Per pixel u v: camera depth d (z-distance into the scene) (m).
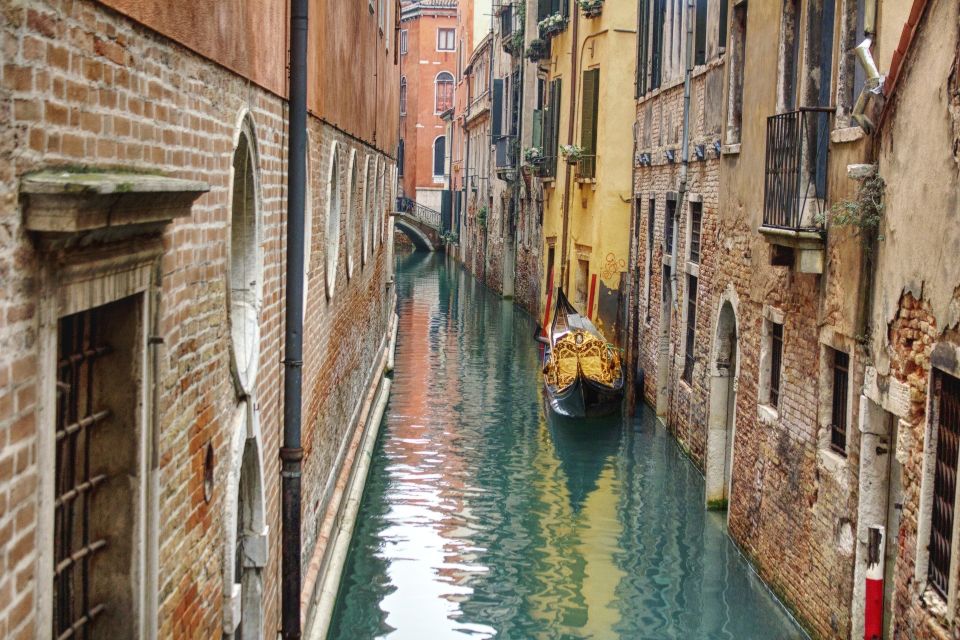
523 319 29.52
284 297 7.29
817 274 8.40
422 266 48.12
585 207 21.66
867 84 6.97
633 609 9.34
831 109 8.15
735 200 11.14
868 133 7.25
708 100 13.09
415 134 60.38
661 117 16.39
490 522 11.74
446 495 12.76
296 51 6.49
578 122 22.72
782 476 9.23
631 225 18.95
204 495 4.74
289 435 6.61
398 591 9.75
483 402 18.20
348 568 10.30
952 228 5.73
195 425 4.55
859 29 7.98
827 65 8.82
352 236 13.14
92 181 2.74
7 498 2.55
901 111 6.64
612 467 13.96
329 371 10.30
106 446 3.58
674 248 14.78
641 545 10.97
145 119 3.71
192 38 4.34
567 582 9.97
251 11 5.75
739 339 10.84
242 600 6.31
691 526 11.55
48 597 2.80
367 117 15.61
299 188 6.52
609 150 20.06
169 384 4.05
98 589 3.60
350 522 11.14
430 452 14.80
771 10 9.77
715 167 12.62
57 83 2.86
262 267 6.31
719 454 12.00
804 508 8.59
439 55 60.00
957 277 5.62
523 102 31.06
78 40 3.02
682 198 14.47
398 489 12.98
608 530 11.45
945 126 5.89
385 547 10.91
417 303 33.38
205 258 4.70
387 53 21.27
